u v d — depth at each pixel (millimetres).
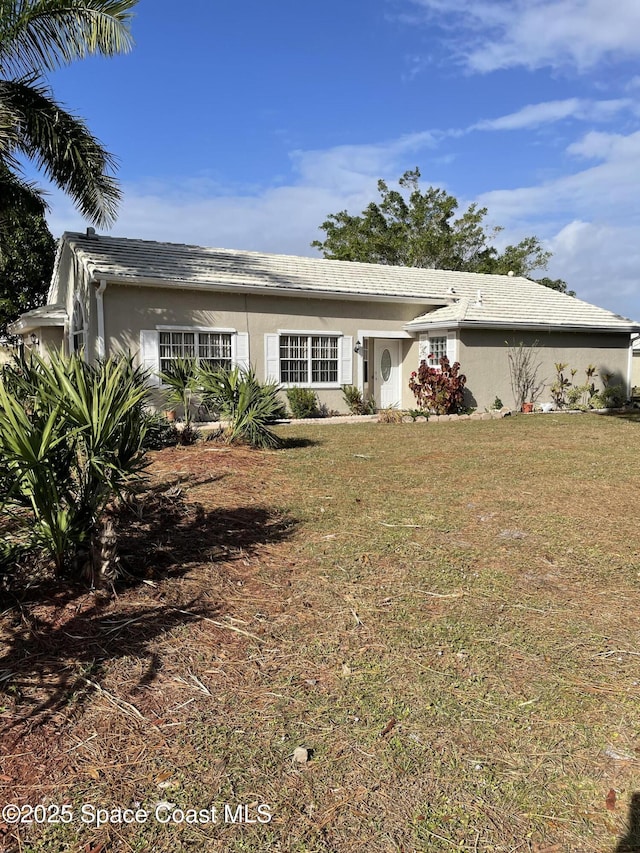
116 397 3826
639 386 29453
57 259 17312
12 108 11961
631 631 3451
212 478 7309
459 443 10711
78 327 15672
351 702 2740
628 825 2047
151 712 2650
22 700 2699
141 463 4102
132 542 4766
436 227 37156
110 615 3533
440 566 4438
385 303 17562
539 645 3277
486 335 17281
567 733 2537
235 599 3834
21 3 11547
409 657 3139
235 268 16000
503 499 6422
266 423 10406
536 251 38188
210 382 10141
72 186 13469
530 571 4348
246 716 2631
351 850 1939
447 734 2520
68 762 2326
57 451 3607
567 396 18734
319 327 16375
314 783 2234
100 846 1946
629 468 8227
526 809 2119
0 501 3484
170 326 14164
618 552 4742
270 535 5141
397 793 2189
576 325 18641
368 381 18094
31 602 3639
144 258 14914
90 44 12000
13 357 7387
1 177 13367
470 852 1934
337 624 3508
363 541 5000
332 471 7941
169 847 1947
